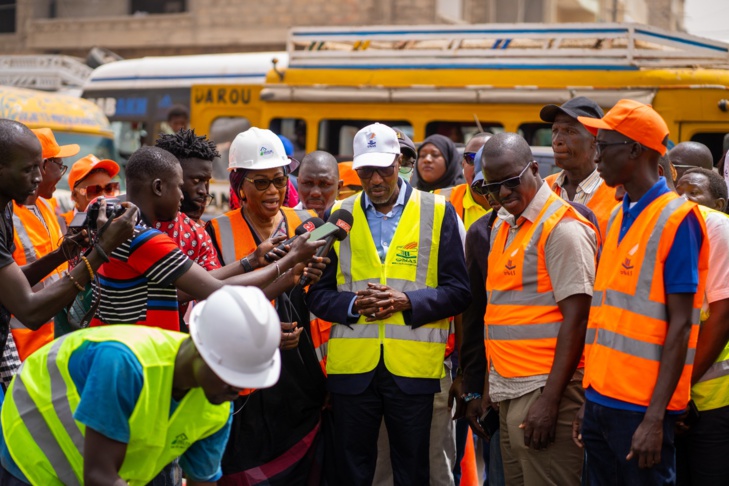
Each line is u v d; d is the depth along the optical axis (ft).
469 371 16.42
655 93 34.30
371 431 16.16
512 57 36.58
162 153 14.34
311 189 20.11
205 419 10.80
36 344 17.85
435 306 15.92
